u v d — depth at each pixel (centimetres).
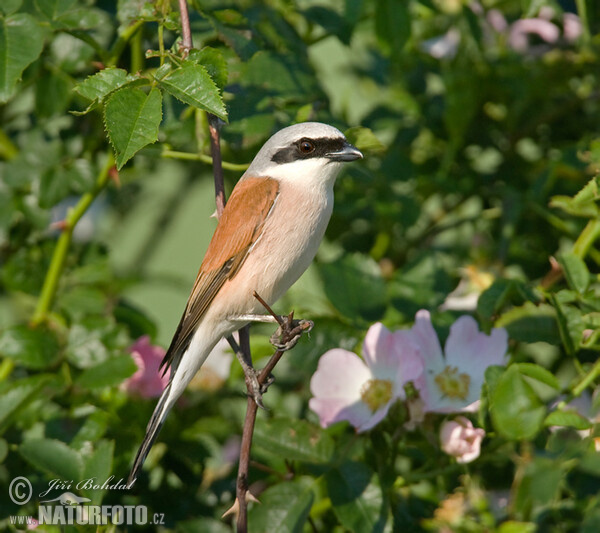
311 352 762
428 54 1085
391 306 797
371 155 979
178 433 822
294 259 777
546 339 724
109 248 973
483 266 966
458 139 986
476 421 704
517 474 687
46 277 930
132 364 775
